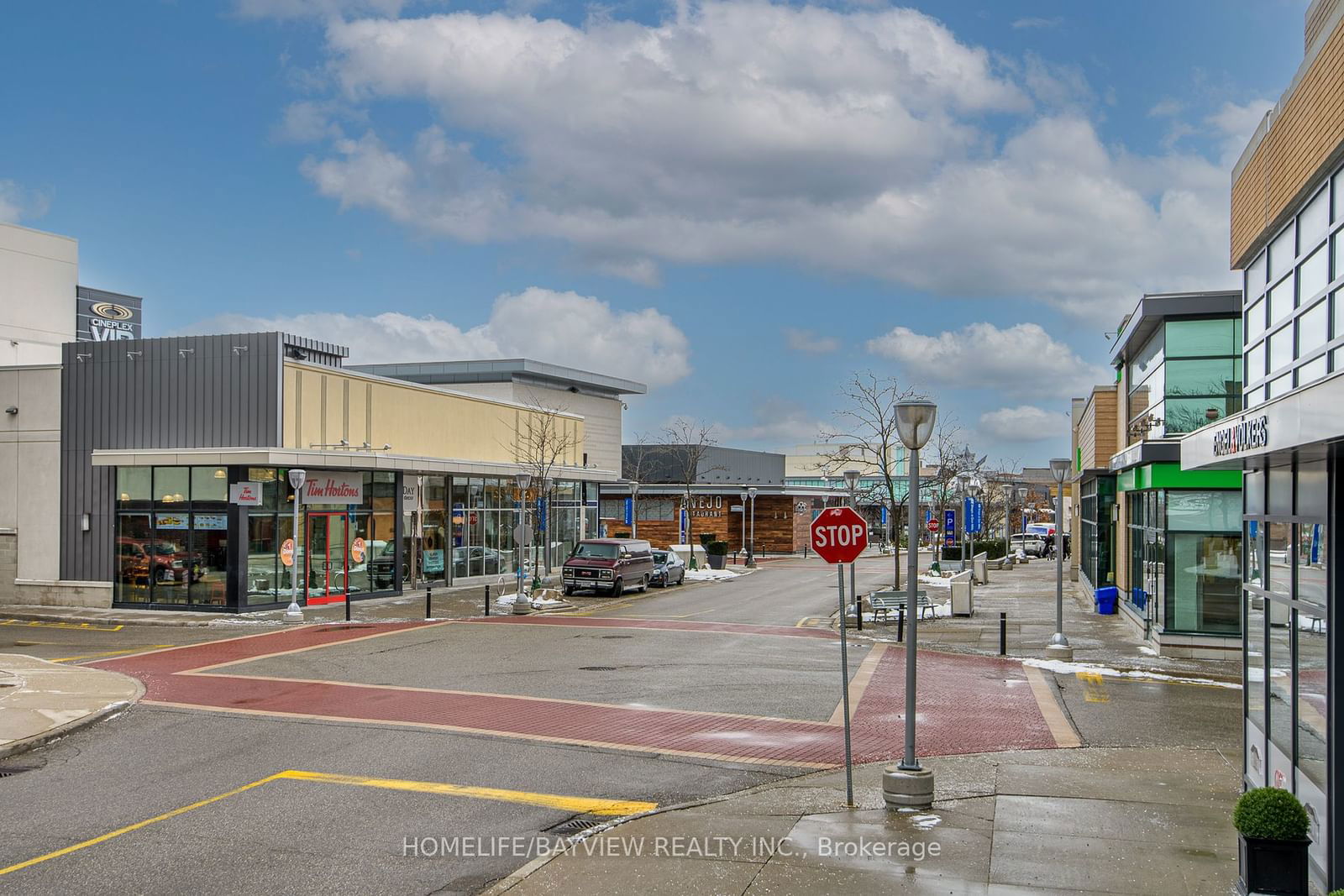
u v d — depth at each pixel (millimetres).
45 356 41906
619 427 61250
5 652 22531
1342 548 7305
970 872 8445
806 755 13055
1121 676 19391
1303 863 7289
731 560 60781
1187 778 11602
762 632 26312
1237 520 21500
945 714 15656
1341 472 7324
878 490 61312
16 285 41125
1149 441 22953
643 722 14938
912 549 10758
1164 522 21938
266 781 11742
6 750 13219
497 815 10414
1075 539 46688
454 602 33250
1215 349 23406
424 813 10469
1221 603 21531
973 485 53312
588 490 49375
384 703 16391
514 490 42469
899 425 10742
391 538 34375
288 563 29953
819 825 9805
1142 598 25359
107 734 14414
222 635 25438
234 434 29797
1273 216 10398
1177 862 8664
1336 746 7281
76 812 10578
